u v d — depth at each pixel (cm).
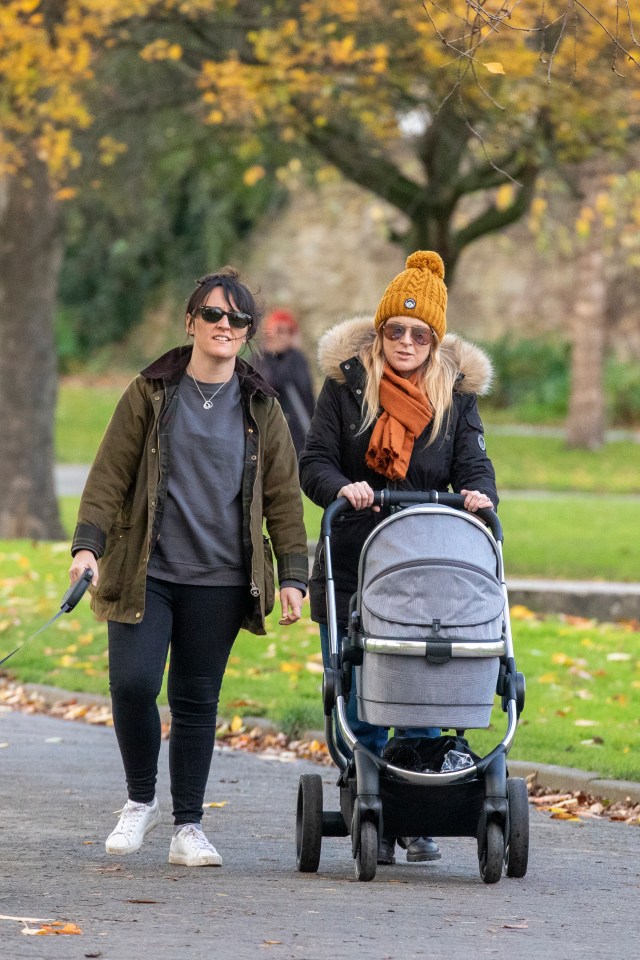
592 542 2447
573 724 1252
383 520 744
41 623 1727
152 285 5894
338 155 2592
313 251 5506
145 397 758
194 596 760
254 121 2353
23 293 2438
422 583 719
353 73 2183
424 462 781
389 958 588
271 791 1055
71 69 2033
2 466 2447
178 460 752
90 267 5938
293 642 1606
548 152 2316
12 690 1495
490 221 2675
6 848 828
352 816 754
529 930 655
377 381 778
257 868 788
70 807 970
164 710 1334
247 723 1300
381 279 5441
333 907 683
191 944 601
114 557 757
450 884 759
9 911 659
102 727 1335
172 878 745
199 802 789
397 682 721
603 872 815
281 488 786
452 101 2209
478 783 742
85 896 694
